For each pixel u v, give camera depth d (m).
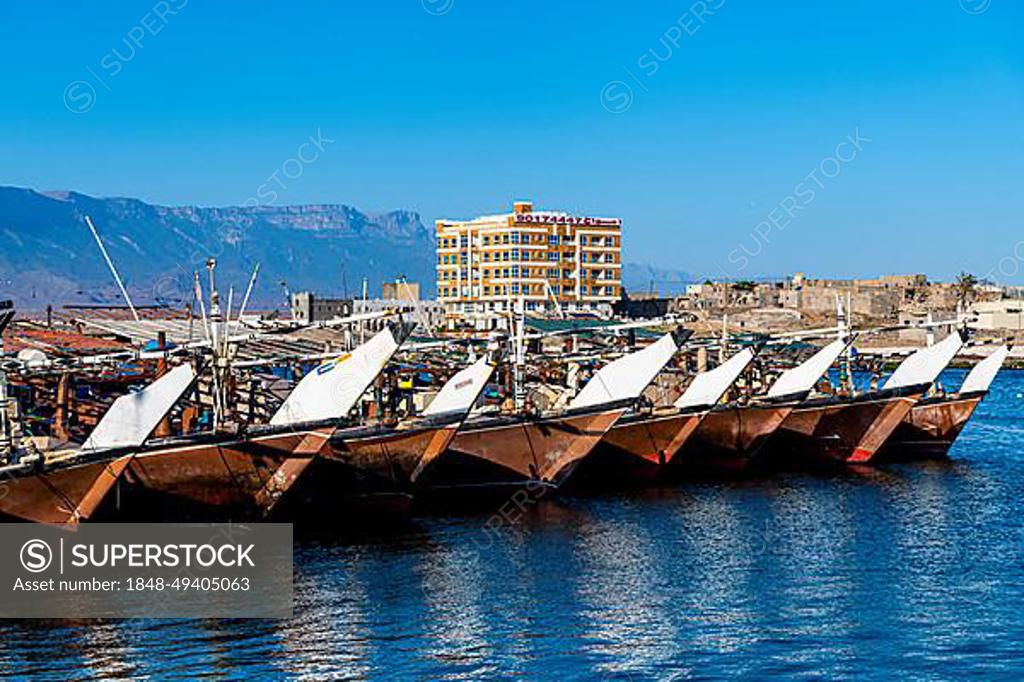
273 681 35.59
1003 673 36.78
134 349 66.56
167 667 36.66
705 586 46.75
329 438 50.44
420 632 40.22
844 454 80.94
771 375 88.81
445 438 55.44
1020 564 51.03
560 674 36.69
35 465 43.38
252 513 50.28
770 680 36.31
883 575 48.94
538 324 111.56
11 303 47.75
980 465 82.62
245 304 71.75
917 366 84.31
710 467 74.31
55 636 39.38
